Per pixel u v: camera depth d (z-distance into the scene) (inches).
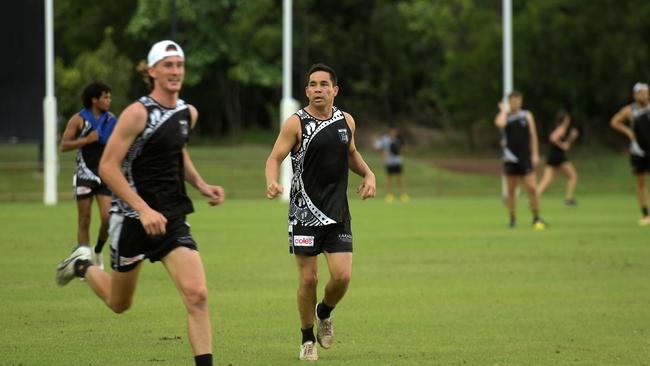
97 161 2161.7
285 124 1347.2
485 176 6894.7
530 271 2322.8
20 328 1595.7
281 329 1605.6
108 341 1493.6
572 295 1959.9
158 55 1162.0
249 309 1795.0
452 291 2015.3
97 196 2167.8
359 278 2208.4
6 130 5472.4
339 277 1331.2
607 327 1624.0
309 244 1336.1
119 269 1189.7
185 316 1711.4
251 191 6097.4
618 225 3609.7
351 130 1370.6
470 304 1854.1
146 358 1375.5
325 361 1366.9
